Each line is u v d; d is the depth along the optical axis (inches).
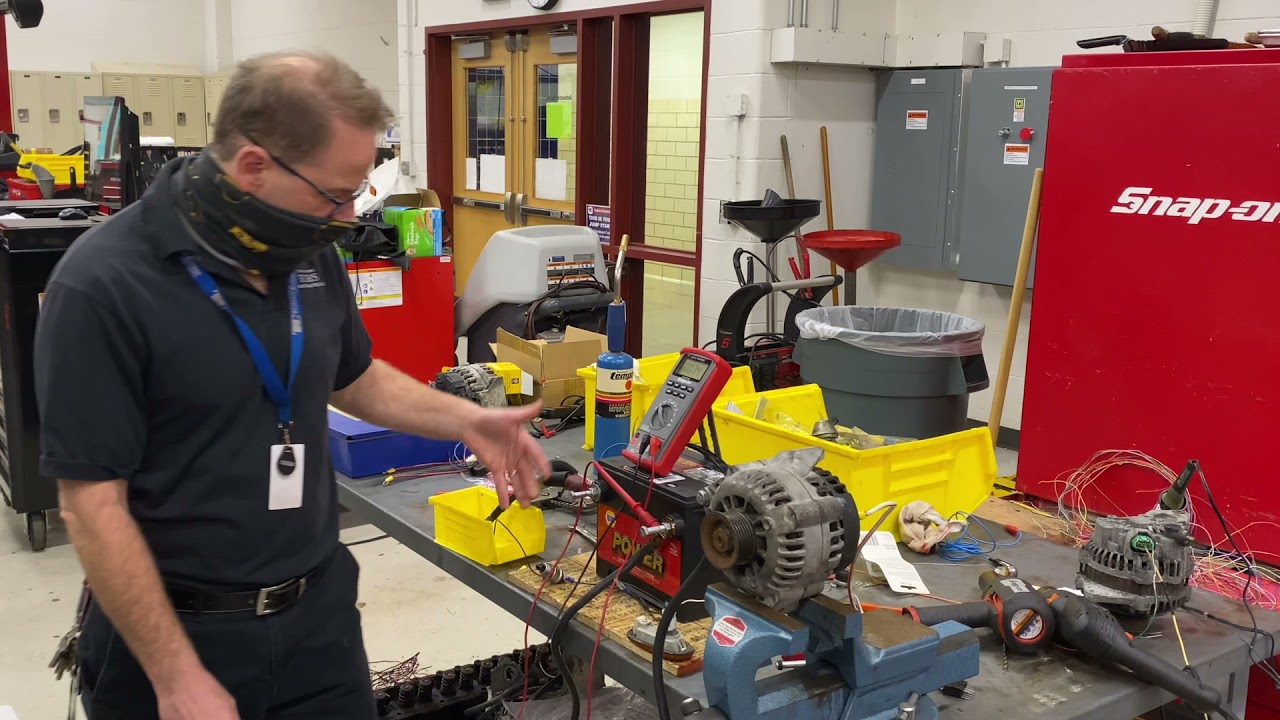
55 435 46.8
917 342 91.4
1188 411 76.9
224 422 51.4
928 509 74.7
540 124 231.1
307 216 49.3
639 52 205.9
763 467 50.0
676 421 64.5
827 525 48.0
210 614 52.7
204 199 49.3
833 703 49.6
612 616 62.2
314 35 330.6
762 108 174.9
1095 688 55.5
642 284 217.6
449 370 93.3
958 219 176.2
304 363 54.5
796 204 146.2
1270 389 72.4
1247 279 72.6
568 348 104.7
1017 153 160.9
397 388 64.6
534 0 216.5
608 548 66.9
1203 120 73.5
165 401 50.1
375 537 148.2
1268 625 63.1
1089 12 160.9
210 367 50.4
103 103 175.0
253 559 53.1
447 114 259.9
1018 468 88.6
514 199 238.5
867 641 50.2
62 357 46.8
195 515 51.5
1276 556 73.3
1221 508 75.8
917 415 93.7
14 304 134.8
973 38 170.9
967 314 181.5
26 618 125.9
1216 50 75.7
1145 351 78.8
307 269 56.7
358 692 59.8
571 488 68.5
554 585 66.7
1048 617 58.1
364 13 307.7
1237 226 72.7
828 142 183.2
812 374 98.4
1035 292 85.6
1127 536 61.2
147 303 48.7
